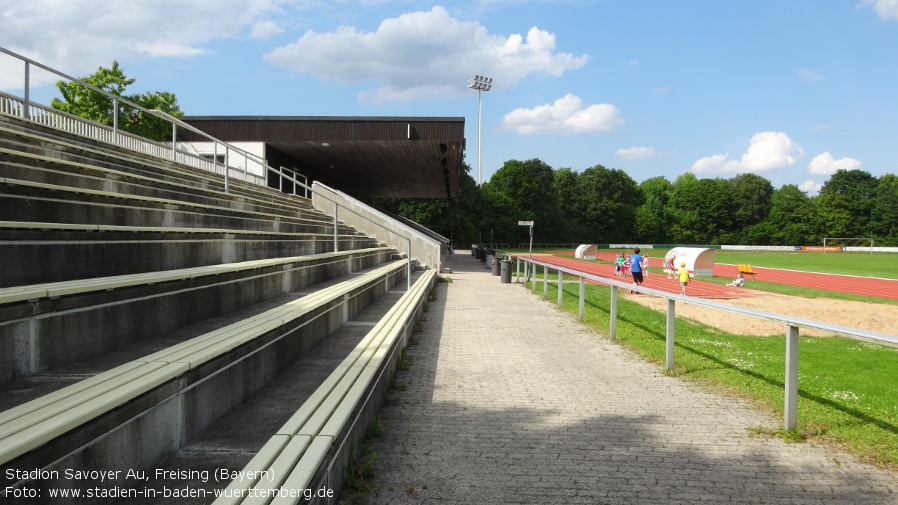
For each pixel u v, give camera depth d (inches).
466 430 184.9
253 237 306.7
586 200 4252.0
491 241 3297.2
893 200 4052.7
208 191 367.2
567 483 145.2
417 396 224.4
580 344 339.3
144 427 103.9
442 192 1939.0
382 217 843.4
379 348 220.7
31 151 240.8
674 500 136.3
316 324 229.5
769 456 165.0
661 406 215.0
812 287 991.0
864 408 208.8
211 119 925.8
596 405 215.3
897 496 139.3
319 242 457.7
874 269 1557.6
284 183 1051.3
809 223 4239.7
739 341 362.6
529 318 446.6
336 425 125.8
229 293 212.7
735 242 4343.0
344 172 1370.6
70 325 125.7
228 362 141.6
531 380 252.8
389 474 148.7
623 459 161.9
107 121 868.0
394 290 479.2
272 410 143.9
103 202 205.3
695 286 964.0
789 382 182.7
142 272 194.4
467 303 552.1
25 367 113.1
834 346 364.8
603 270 1362.0
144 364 118.9
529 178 3860.7
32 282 140.9
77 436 84.5
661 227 4315.9
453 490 140.1
